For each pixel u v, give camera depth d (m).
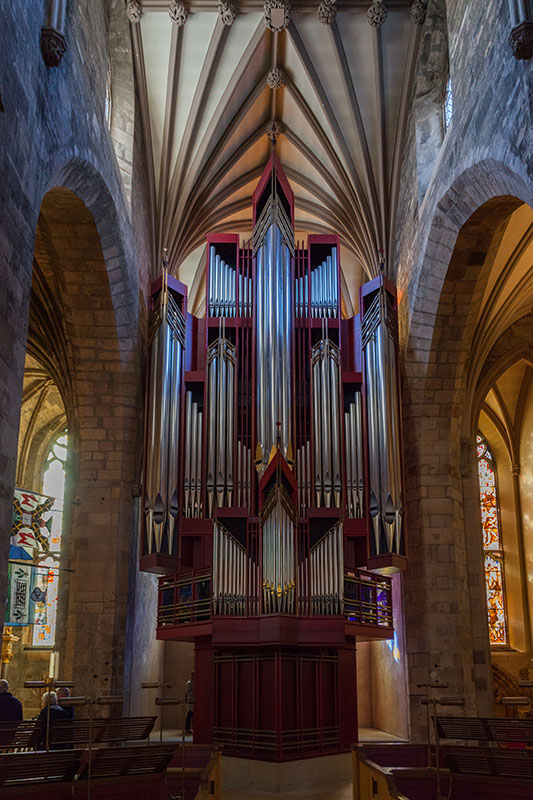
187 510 18.05
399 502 18.03
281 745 15.06
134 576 18.95
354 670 16.84
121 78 19.41
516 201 15.30
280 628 15.17
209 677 16.69
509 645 28.14
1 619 9.59
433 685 11.79
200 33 19.31
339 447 18.34
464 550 19.41
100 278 17.08
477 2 13.95
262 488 16.42
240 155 22.69
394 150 20.80
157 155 21.02
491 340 22.81
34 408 29.84
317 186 23.58
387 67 19.92
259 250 19.88
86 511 18.11
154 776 10.66
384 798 9.28
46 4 11.70
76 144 13.29
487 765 10.85
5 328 9.95
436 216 16.55
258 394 18.48
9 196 10.02
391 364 19.08
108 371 18.44
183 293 19.98
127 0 18.70
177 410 18.75
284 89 21.20
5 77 9.81
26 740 10.35
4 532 9.81
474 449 22.86
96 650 17.22
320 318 19.88
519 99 11.73
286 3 18.72
